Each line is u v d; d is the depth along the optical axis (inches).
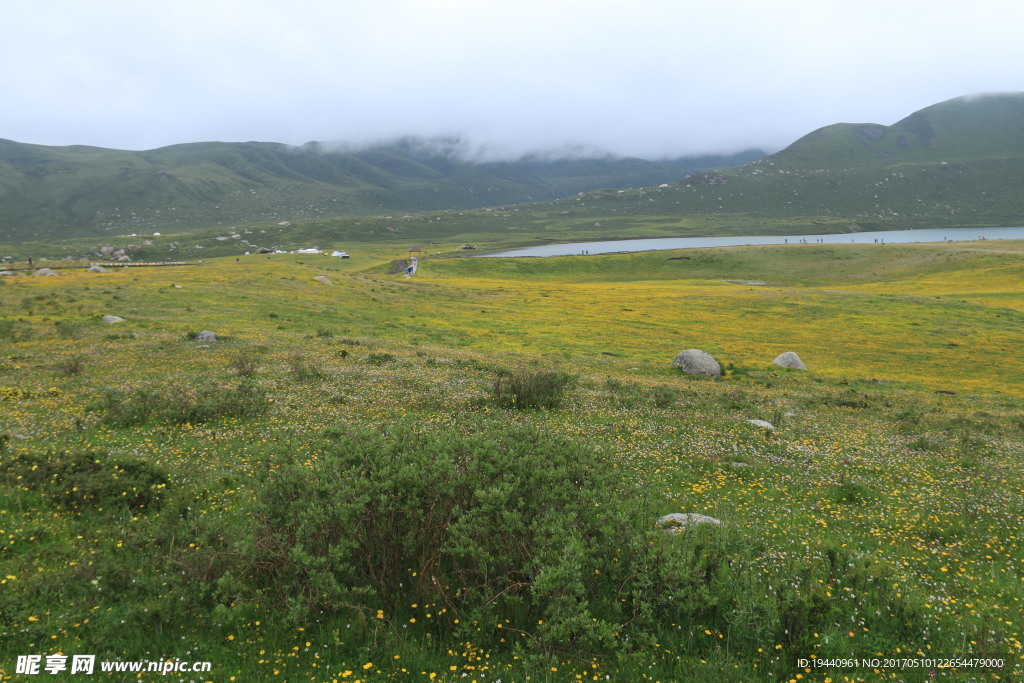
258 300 2253.9
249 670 232.5
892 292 3695.9
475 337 2004.2
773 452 676.1
